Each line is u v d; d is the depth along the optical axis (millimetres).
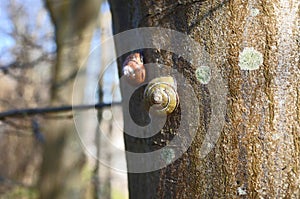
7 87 7473
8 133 5430
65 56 6789
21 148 8578
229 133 1579
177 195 1641
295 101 1586
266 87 1579
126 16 1900
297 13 1620
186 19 1651
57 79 6715
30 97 7547
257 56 1588
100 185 6320
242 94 1581
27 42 6773
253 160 1560
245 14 1603
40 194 6824
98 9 6902
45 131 6730
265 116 1571
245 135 1569
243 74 1585
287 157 1561
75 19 6840
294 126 1574
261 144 1562
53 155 6750
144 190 1791
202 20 1627
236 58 1591
